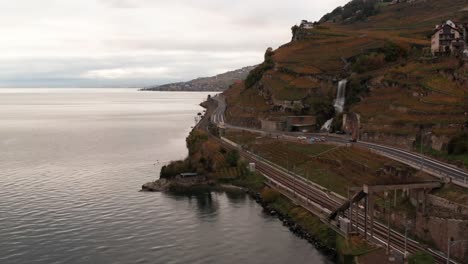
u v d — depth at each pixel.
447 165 139.75
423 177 124.75
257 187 176.62
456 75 194.62
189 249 120.44
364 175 152.75
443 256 102.25
